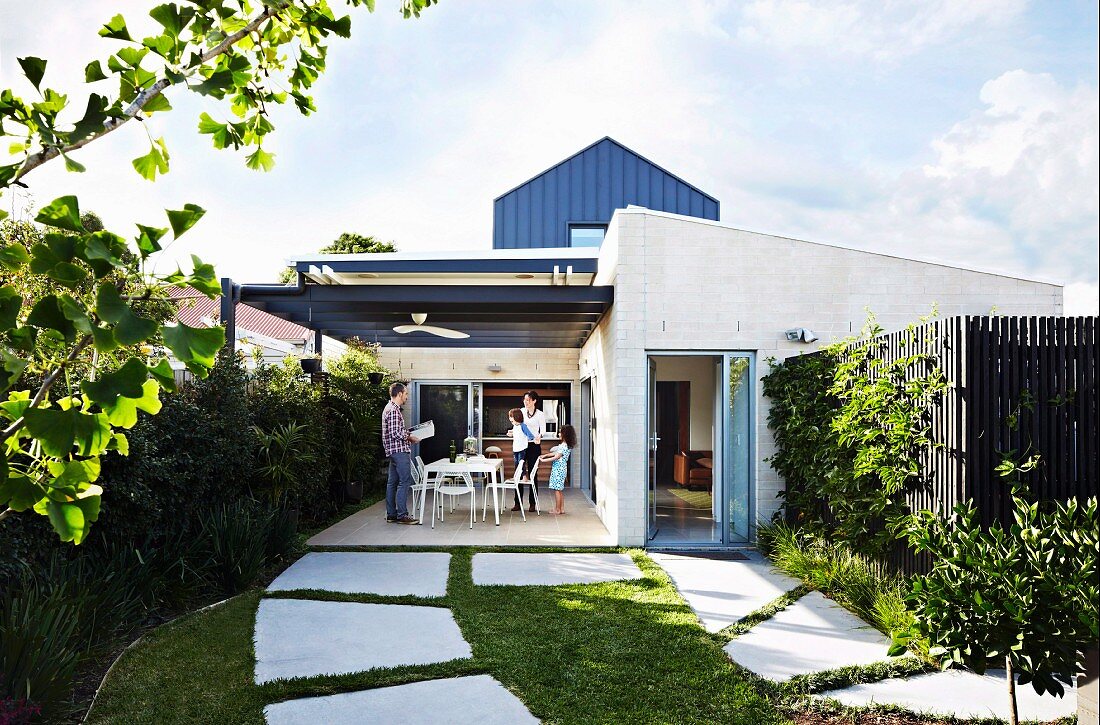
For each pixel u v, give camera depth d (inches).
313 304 332.8
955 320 180.7
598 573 247.9
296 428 309.0
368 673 151.9
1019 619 107.7
